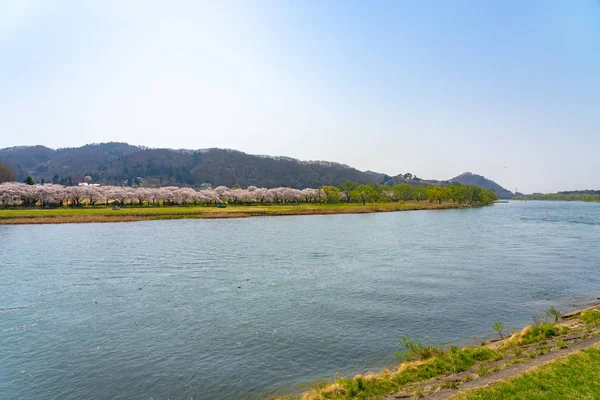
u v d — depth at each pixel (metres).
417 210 180.12
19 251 59.16
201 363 21.39
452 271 43.94
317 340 24.17
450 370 16.58
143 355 22.52
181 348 23.42
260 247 63.69
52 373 20.53
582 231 85.44
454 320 27.39
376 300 32.56
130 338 25.03
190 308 31.12
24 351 23.20
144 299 33.75
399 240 71.88
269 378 19.50
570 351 17.14
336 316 28.62
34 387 19.19
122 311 30.47
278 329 26.19
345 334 25.05
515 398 12.40
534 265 47.22
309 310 30.16
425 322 27.05
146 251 59.38
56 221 106.00
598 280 39.38
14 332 26.16
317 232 86.38
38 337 25.31
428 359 18.20
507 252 57.19
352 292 35.22
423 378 16.00
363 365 20.52
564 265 47.16
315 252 58.47
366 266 47.44
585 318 23.77
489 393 12.96
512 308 30.17
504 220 118.50
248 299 33.50
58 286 38.28
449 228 94.12
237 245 65.88
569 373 13.91
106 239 73.50
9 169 188.75
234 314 29.53
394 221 117.25
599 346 16.83
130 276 42.66
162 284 39.03
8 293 35.72
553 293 34.47
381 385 15.62
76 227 96.50
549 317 27.14
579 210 180.25
